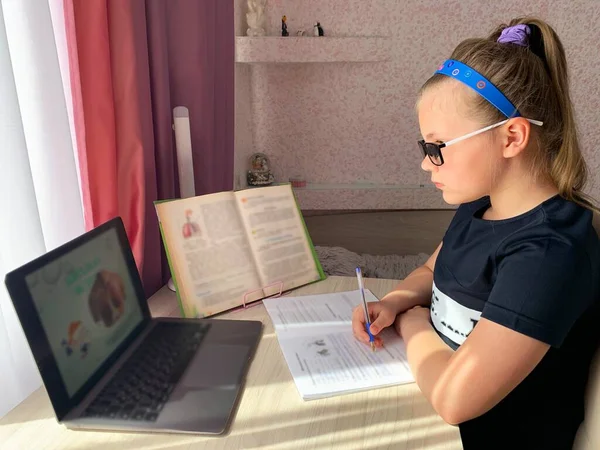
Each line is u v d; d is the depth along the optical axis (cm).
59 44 92
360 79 323
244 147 313
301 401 69
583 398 74
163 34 120
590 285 65
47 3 82
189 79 140
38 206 86
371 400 70
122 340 79
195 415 65
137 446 61
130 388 70
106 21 94
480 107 67
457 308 79
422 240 295
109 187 100
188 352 80
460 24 308
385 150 339
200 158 147
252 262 102
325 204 344
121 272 83
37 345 61
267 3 309
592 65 310
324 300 101
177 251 94
